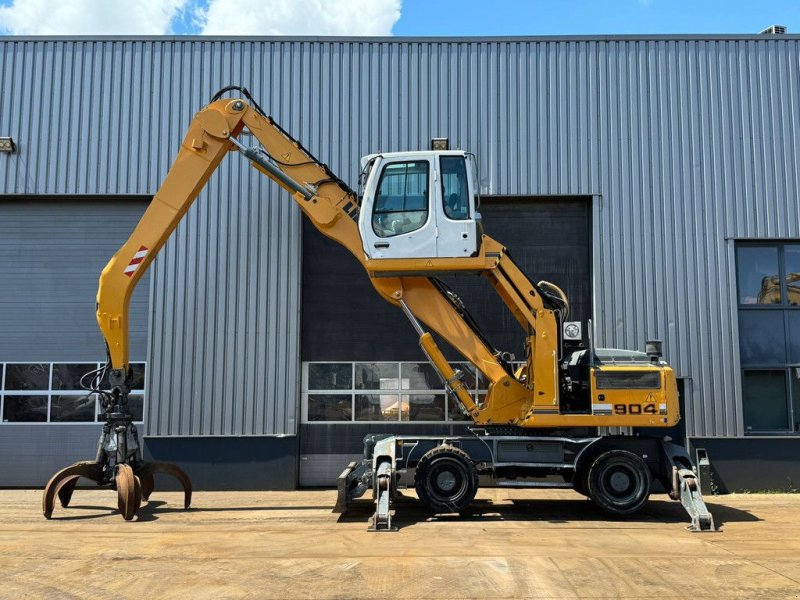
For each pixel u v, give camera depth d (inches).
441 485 360.8
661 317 477.7
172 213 401.4
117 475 363.9
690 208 485.4
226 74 491.8
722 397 471.5
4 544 298.2
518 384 381.4
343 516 368.2
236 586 233.6
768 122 491.8
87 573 250.4
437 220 370.6
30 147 489.1
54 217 499.2
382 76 490.9
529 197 490.3
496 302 490.9
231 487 466.3
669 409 364.5
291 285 480.1
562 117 489.7
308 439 482.0
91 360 490.6
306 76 491.2
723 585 235.3
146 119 490.0
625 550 285.6
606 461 363.9
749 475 466.0
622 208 485.1
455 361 486.3
